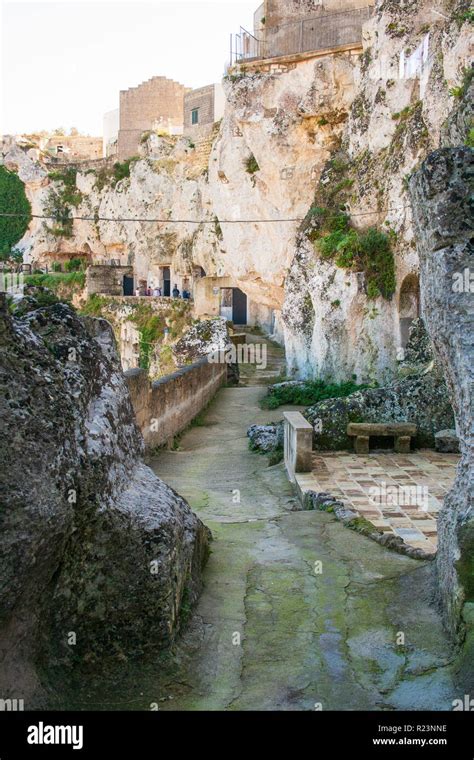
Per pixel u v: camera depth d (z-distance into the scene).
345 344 18.91
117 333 47.09
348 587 5.63
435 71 15.70
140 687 4.16
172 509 4.93
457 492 5.05
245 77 23.22
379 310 18.30
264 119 23.08
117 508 4.26
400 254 17.56
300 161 23.02
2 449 3.38
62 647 4.09
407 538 7.06
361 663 4.51
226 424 16.70
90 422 4.38
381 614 5.14
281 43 22.86
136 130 54.06
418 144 16.70
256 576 5.88
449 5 16.88
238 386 23.05
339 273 18.84
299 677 4.35
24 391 3.60
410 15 18.25
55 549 3.71
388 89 18.67
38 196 59.25
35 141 67.44
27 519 3.40
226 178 26.91
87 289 50.41
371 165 19.30
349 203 19.97
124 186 52.12
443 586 4.99
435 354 5.62
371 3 21.83
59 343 4.38
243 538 7.02
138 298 45.78
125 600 4.24
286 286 22.09
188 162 47.69
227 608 5.25
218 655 4.59
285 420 11.62
